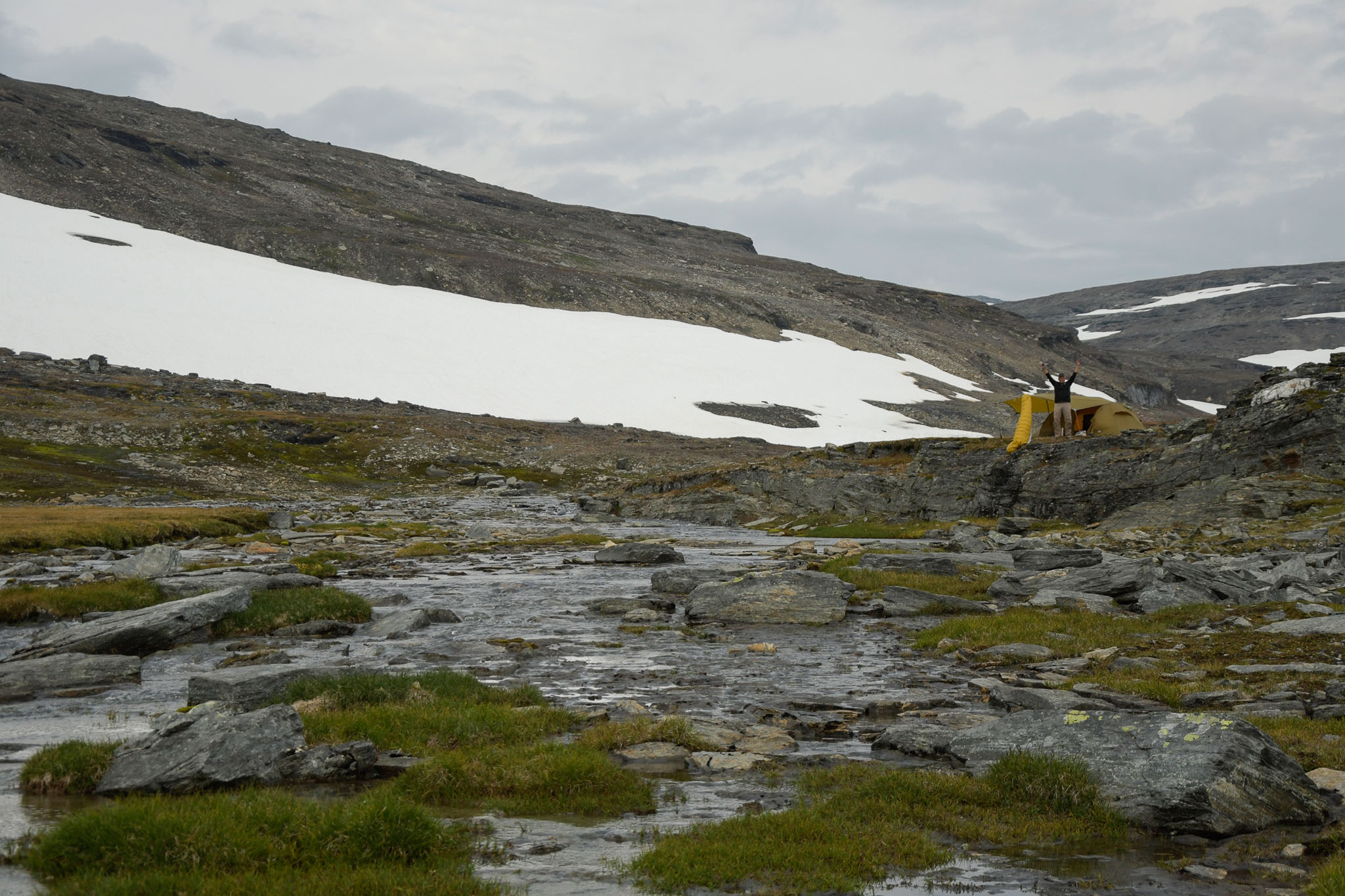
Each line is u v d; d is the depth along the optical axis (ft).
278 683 53.21
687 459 444.96
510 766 36.81
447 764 36.63
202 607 78.07
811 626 83.66
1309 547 107.76
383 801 30.19
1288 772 33.32
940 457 204.64
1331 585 83.41
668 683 59.00
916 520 201.26
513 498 344.69
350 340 600.80
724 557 149.59
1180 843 30.48
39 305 528.63
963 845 30.42
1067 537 140.05
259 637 78.02
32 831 30.48
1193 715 35.81
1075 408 200.34
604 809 33.96
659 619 87.76
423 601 101.40
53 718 50.08
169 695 56.39
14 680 57.72
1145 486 158.20
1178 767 32.91
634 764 39.99
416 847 28.55
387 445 414.21
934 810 33.12
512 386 587.27
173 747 37.27
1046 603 83.10
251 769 36.17
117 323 533.55
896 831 31.01
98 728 47.55
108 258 626.64
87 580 103.35
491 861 28.55
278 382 515.09
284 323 599.98
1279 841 29.81
